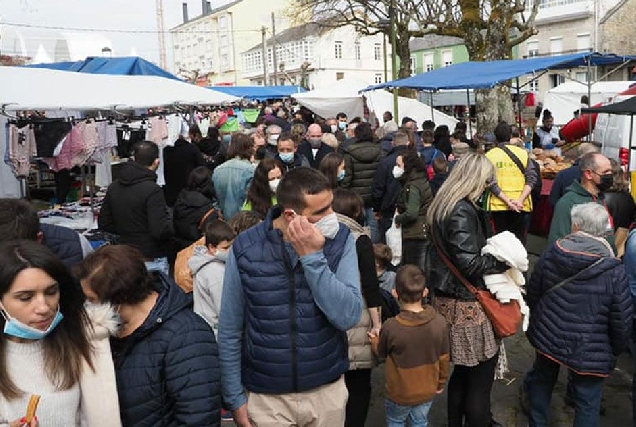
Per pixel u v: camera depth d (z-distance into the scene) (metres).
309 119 17.58
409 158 5.76
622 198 4.50
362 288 3.11
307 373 2.20
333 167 5.27
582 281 3.16
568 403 4.09
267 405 2.25
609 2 32.47
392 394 3.24
